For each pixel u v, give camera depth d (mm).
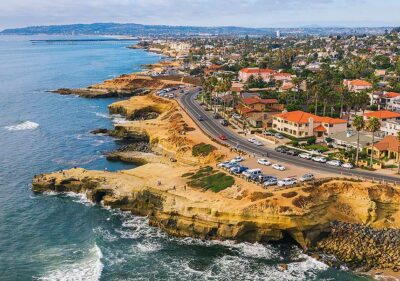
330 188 97938
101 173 120562
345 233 91125
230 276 81188
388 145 123750
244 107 188250
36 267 84500
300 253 88312
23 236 96938
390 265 82000
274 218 88750
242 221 90188
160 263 85938
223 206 92688
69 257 88250
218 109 199750
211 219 92562
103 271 83062
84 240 95250
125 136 173250
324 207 94750
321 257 86438
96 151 157250
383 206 95375
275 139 144750
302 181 100562
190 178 108438
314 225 89875
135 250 90812
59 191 121500
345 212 95812
